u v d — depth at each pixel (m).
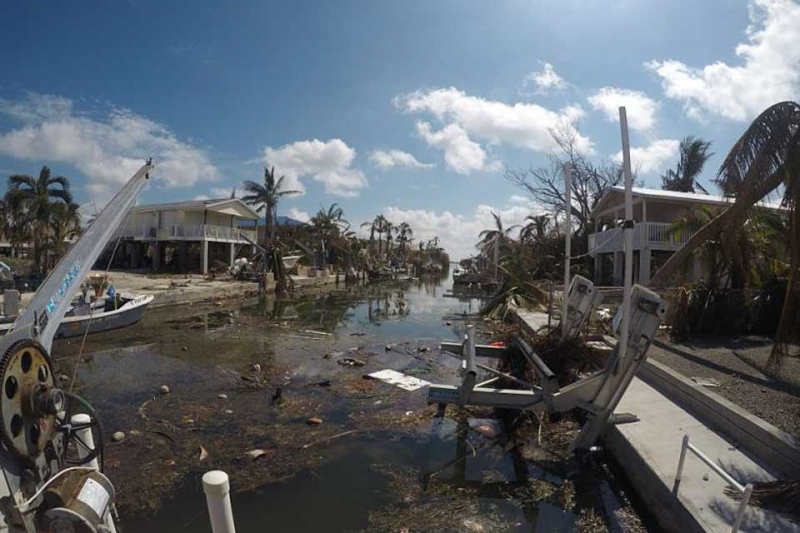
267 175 43.69
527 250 30.78
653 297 5.65
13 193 26.61
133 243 40.31
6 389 2.44
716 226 7.78
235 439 6.64
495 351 9.43
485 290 34.53
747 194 6.06
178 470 5.69
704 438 5.56
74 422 3.19
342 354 12.26
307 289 35.88
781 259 11.61
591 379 6.07
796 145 5.57
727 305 11.51
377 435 6.89
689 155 37.84
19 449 2.49
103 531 2.76
